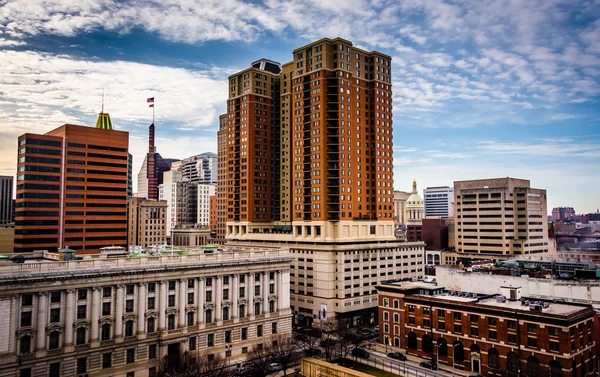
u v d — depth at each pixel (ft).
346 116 580.30
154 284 362.94
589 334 345.31
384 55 630.33
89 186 642.22
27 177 596.70
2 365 286.87
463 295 413.80
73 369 316.60
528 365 334.85
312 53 592.60
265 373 362.12
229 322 405.80
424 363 384.47
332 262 540.52
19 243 596.29
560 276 445.37
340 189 563.07
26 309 302.25
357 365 388.98
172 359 361.10
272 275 450.30
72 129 632.38
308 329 523.70
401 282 479.82
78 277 320.91
